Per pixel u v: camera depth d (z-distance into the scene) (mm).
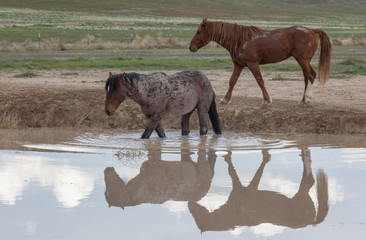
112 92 10289
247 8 159000
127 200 6172
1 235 4855
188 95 11047
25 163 8234
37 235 4867
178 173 7762
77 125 13227
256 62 13336
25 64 25781
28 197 6148
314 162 8445
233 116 12953
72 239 4777
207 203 6121
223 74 22109
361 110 12820
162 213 5672
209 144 10367
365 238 4875
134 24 84062
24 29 64625
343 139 10992
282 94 15977
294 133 11898
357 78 20312
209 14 133500
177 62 27688
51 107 13750
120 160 8688
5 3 126250
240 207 5918
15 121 13148
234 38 13406
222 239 4848
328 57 13484
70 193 6387
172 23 88375
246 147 10000
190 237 4902
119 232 4996
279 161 8602
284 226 5238
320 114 12406
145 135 10969
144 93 10602
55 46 40438
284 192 6582
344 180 7164
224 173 7754
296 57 13344
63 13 112125
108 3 139875
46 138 11086
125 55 34750
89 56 33750
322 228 5172
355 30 83625
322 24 114250
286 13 156000
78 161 8516
